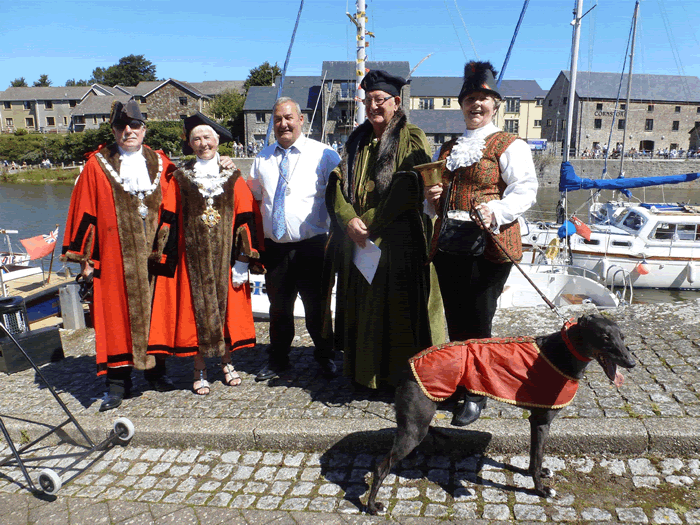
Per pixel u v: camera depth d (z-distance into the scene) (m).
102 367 4.16
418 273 3.73
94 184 4.10
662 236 14.68
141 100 73.25
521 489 3.06
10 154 71.25
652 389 3.81
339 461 3.48
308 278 4.36
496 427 3.43
